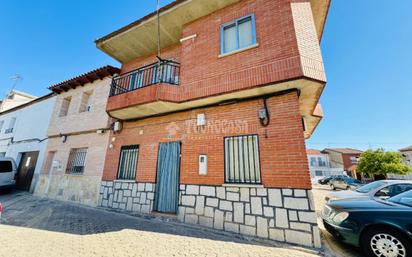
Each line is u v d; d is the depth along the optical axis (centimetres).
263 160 540
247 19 653
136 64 1009
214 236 492
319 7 682
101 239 460
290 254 393
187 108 730
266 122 567
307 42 550
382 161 2580
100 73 1030
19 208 794
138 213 709
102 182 858
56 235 485
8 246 407
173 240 459
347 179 2220
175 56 878
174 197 677
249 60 591
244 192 542
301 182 480
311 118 845
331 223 451
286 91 564
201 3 700
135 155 823
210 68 657
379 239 370
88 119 1020
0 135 1609
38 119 1340
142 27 824
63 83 1172
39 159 1191
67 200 934
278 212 487
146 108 741
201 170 629
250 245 437
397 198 429
